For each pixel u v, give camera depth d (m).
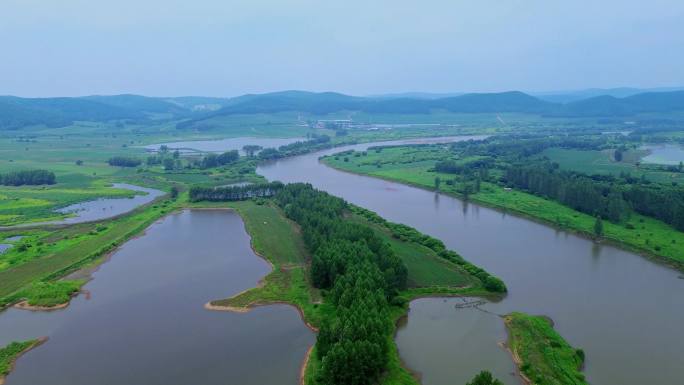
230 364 104.75
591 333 114.94
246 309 130.75
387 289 126.06
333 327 101.31
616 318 122.69
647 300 133.38
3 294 141.00
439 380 96.19
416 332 115.75
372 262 133.50
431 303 131.25
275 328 120.25
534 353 103.44
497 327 118.19
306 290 139.00
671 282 146.38
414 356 105.06
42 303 134.62
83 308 133.38
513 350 107.00
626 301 132.62
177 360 106.88
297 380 98.19
